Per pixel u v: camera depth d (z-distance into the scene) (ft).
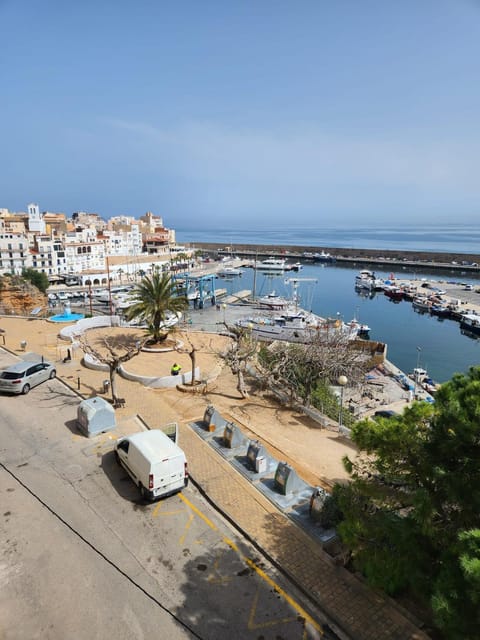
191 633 30.50
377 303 351.25
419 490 27.27
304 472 54.39
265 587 34.91
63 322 136.67
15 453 54.85
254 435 64.95
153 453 45.47
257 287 420.77
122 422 65.21
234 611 32.48
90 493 46.70
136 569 36.22
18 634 29.86
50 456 54.39
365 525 31.42
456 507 28.07
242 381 84.28
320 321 241.14
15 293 173.27
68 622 31.01
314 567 36.83
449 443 27.81
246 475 50.90
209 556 38.11
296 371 87.04
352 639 30.37
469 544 22.22
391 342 237.25
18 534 39.91
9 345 108.58
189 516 43.62
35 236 386.32
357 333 226.79
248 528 41.68
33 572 35.50
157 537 40.29
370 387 143.02
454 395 30.66
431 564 27.58
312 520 42.80
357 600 33.53
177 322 152.46
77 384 81.56
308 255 638.53
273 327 196.44
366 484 32.45
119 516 43.06
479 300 333.83
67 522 41.81
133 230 541.34
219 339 128.88
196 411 72.74
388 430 31.76
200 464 53.36
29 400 73.10
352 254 647.56
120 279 409.08
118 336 124.98
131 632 30.40
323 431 73.05
